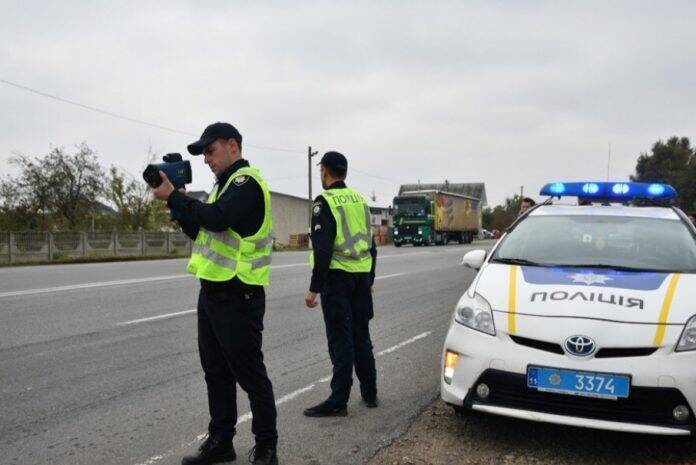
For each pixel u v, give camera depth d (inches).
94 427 163.5
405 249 1318.9
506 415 142.1
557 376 137.4
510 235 197.8
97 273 599.2
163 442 153.4
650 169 2650.1
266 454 135.8
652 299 144.6
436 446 151.1
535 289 153.6
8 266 808.3
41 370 218.7
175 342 266.1
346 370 173.2
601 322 138.3
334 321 173.3
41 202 1461.6
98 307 358.3
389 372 223.0
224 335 131.5
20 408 178.2
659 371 132.2
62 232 936.3
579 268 168.6
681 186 2162.9
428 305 387.5
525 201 438.3
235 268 130.2
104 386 200.2
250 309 132.7
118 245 1023.6
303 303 383.9
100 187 1509.6
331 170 175.5
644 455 145.0
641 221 195.3
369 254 181.0
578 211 206.4
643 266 169.5
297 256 977.5
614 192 233.8
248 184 129.6
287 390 198.7
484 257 196.7
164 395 191.5
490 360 144.2
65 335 278.7
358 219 175.5
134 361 232.7
